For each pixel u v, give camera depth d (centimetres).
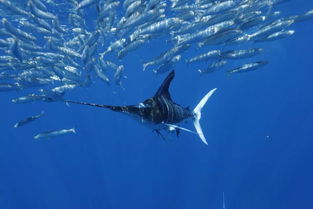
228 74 967
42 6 896
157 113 430
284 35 980
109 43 1648
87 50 912
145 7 875
